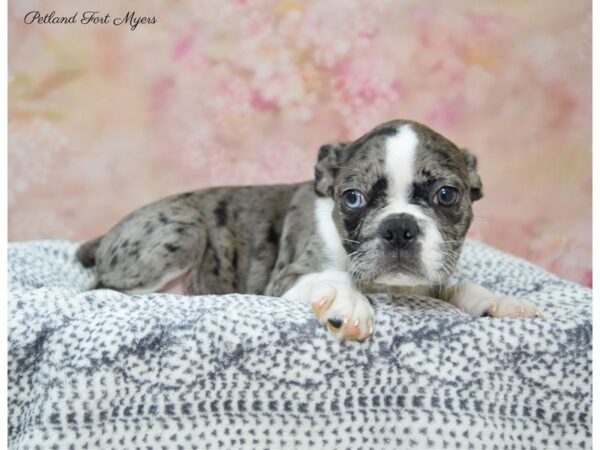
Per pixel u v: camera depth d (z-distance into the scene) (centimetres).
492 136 69
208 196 48
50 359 30
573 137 68
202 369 30
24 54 66
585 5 67
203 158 69
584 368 31
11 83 66
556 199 69
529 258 69
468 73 68
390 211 35
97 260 48
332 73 69
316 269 41
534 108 68
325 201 43
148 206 48
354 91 69
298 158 70
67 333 31
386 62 69
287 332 30
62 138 68
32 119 67
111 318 31
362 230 36
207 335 30
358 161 38
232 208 48
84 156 68
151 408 30
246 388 30
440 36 68
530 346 31
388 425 30
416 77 69
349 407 30
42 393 30
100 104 68
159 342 30
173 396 30
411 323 31
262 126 69
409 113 69
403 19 68
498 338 31
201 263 46
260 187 49
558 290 40
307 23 68
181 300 33
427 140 37
